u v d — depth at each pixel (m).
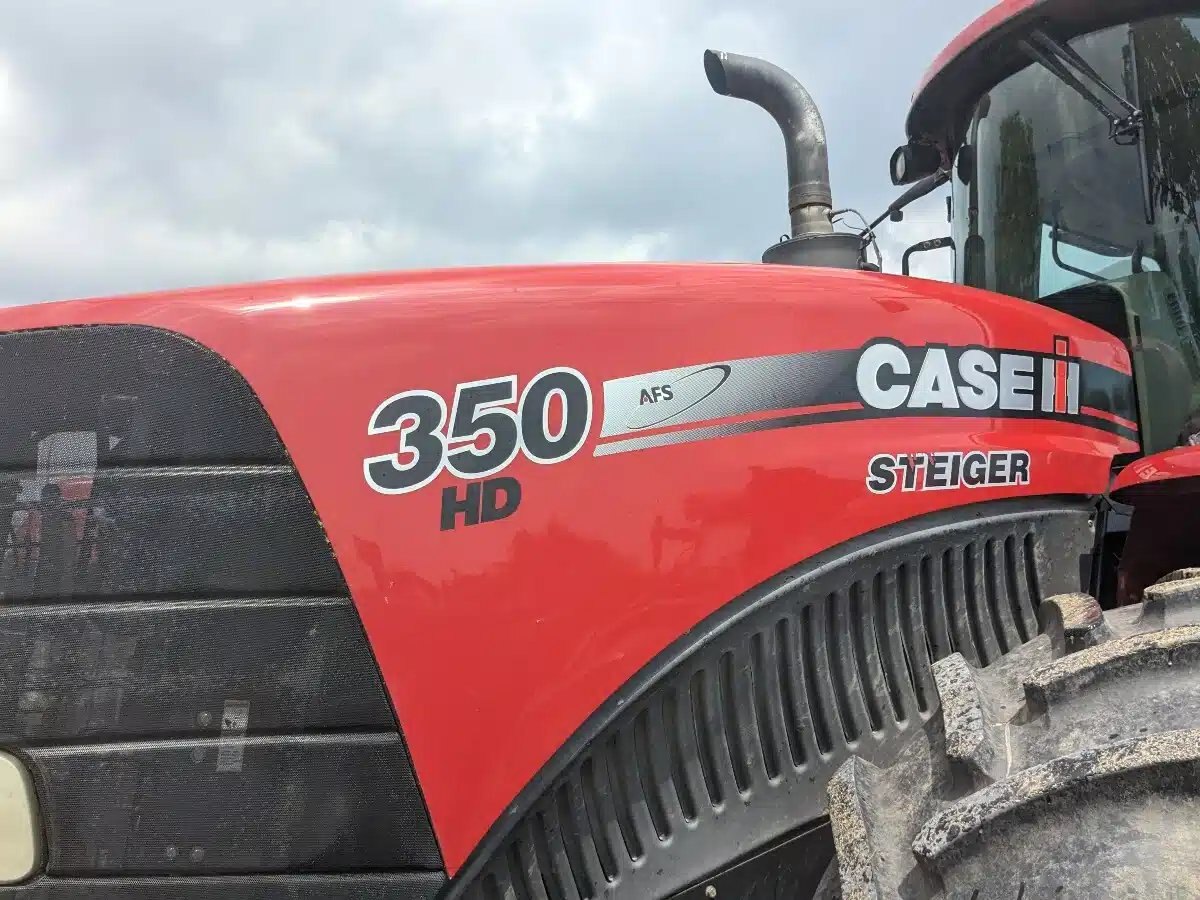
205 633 1.31
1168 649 1.21
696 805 1.41
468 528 1.33
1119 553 2.11
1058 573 1.71
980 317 1.70
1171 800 1.03
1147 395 2.04
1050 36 2.11
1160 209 2.05
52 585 1.32
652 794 1.40
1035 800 1.07
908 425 1.58
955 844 1.08
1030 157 2.29
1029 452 1.68
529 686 1.33
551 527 1.36
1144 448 2.02
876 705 1.51
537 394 1.39
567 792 1.36
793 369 1.51
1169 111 2.05
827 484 1.50
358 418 1.33
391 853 1.30
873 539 1.53
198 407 1.33
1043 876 1.03
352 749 1.30
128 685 1.31
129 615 1.32
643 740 1.40
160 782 1.30
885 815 1.26
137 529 1.33
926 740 1.36
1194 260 2.02
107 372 1.36
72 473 1.34
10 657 1.32
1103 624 1.38
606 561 1.37
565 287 1.46
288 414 1.33
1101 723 1.17
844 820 1.24
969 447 1.62
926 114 2.56
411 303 1.40
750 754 1.44
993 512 1.64
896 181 2.82
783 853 1.44
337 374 1.34
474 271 1.52
